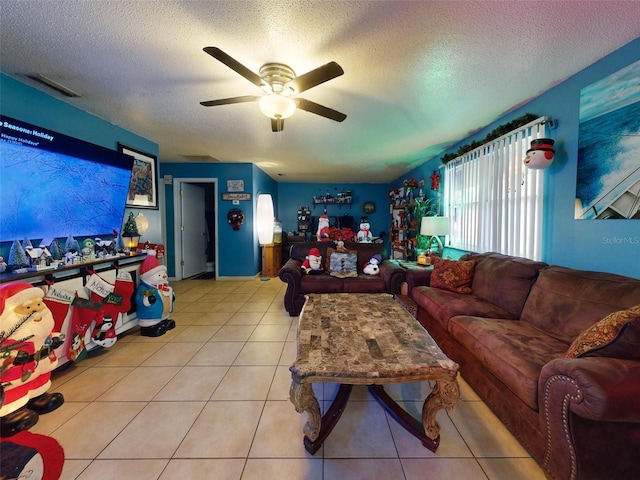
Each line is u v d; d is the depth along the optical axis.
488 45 1.66
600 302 1.52
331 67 1.54
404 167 5.55
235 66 1.55
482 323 1.89
